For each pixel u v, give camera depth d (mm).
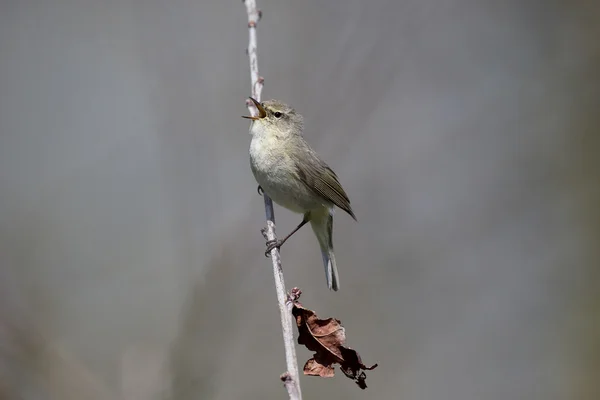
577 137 16781
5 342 11828
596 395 15500
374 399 13820
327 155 13383
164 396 11586
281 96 13820
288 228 14086
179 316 12219
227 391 13164
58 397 11484
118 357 12539
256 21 11156
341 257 14672
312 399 13758
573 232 16656
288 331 7477
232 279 12461
